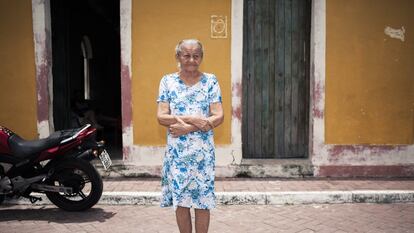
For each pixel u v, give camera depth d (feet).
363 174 19.89
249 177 19.67
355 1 19.36
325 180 19.13
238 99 19.38
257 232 13.10
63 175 14.97
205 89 10.00
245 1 20.33
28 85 19.35
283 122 20.86
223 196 16.25
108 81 40.70
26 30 19.13
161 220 14.33
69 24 24.32
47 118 19.44
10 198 16.29
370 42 19.58
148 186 17.99
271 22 20.40
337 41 19.47
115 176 19.65
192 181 9.78
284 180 19.16
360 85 19.67
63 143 14.58
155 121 19.51
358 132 19.83
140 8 19.11
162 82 10.23
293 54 20.56
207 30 19.22
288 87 20.70
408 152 19.97
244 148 20.89
